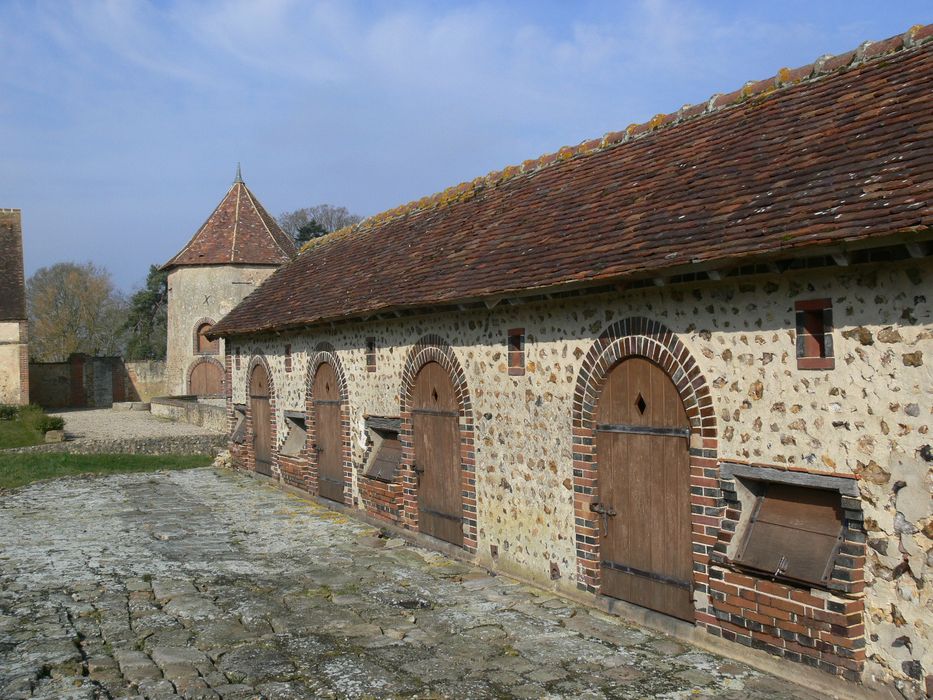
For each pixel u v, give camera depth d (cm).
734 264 623
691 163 845
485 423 990
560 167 1127
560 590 869
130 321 6041
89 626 798
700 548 696
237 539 1214
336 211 7012
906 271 540
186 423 3234
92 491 1703
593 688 617
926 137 595
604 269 736
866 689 561
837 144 674
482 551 1008
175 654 711
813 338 606
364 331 1301
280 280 1859
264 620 811
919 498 534
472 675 654
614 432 795
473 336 1007
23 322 3475
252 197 3800
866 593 565
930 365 528
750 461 650
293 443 1673
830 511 606
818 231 565
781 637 618
